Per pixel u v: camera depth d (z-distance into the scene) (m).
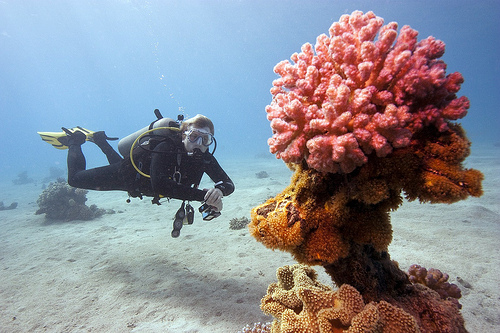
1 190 21.11
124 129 133.38
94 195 14.71
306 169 1.45
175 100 119.81
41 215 10.12
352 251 1.41
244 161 28.50
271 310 1.67
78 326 3.22
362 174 1.25
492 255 3.81
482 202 6.62
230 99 122.00
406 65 1.16
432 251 4.12
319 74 1.32
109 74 94.38
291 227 1.28
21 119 119.50
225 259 4.76
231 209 8.45
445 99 1.23
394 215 6.02
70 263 5.28
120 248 5.95
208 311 3.23
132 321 3.20
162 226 7.65
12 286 4.41
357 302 1.26
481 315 2.74
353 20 1.30
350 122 1.19
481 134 40.72
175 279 4.20
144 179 4.18
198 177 4.15
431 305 1.44
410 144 1.22
